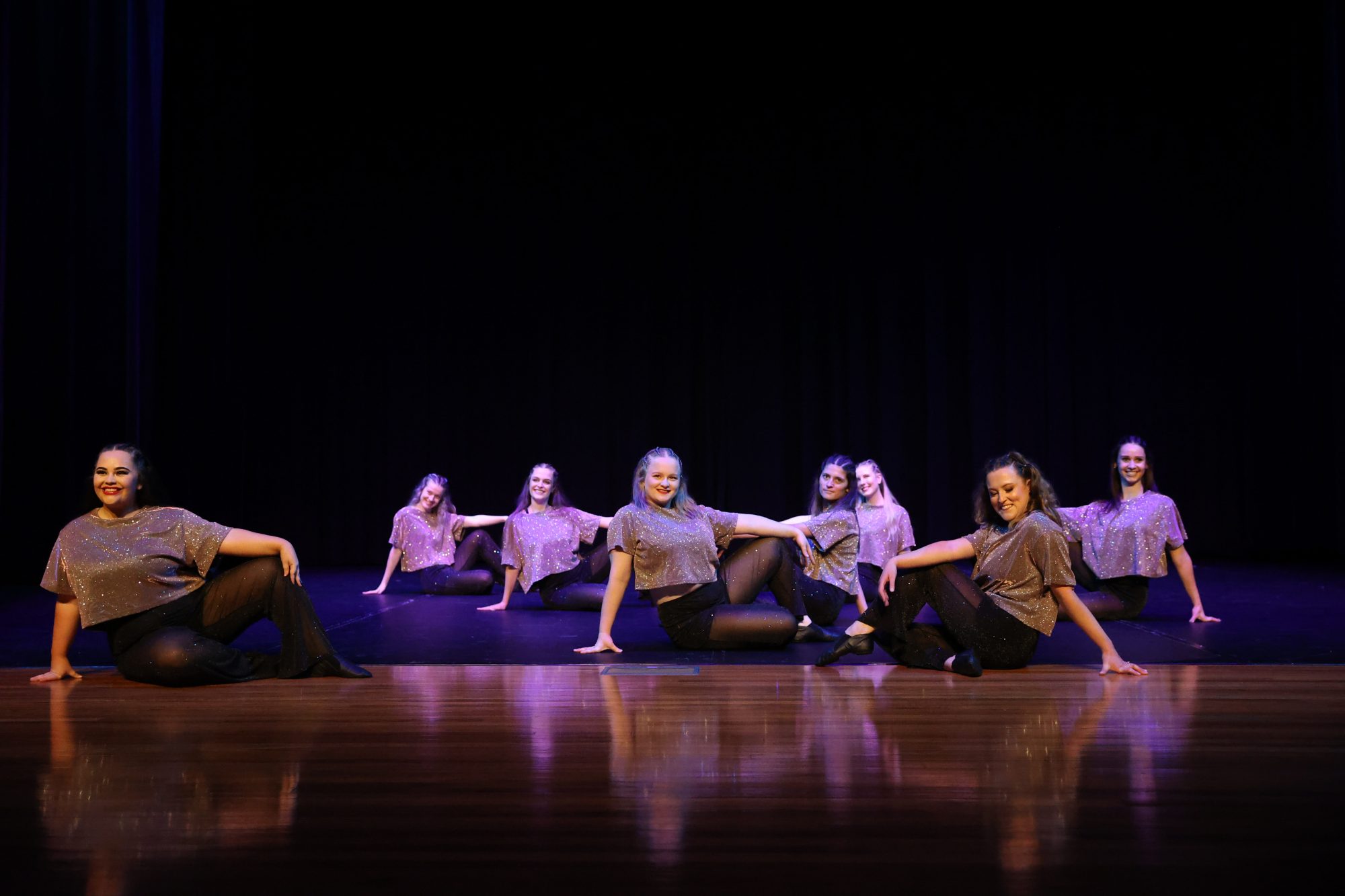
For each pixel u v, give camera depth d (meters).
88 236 7.29
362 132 8.48
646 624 4.55
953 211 8.45
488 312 8.54
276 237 8.41
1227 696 2.75
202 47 8.05
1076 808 1.79
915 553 3.23
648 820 1.74
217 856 1.59
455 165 8.51
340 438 8.48
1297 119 8.14
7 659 3.63
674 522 3.70
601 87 8.51
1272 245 8.20
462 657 3.58
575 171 8.52
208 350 8.03
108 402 7.34
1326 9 8.02
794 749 2.20
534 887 1.47
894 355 8.45
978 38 8.41
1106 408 8.39
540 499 5.36
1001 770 2.02
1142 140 8.34
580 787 1.93
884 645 3.36
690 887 1.46
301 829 1.71
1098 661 3.37
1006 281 8.41
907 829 1.69
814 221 8.49
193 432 7.98
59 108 7.16
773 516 8.45
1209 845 1.61
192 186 8.01
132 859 1.58
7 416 6.95
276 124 8.41
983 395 8.38
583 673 3.21
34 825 1.74
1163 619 4.51
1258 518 8.23
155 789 1.94
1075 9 8.34
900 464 8.44
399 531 6.11
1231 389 8.29
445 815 1.78
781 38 8.48
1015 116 8.41
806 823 1.72
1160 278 8.34
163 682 2.97
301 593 3.16
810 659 3.48
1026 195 8.41
